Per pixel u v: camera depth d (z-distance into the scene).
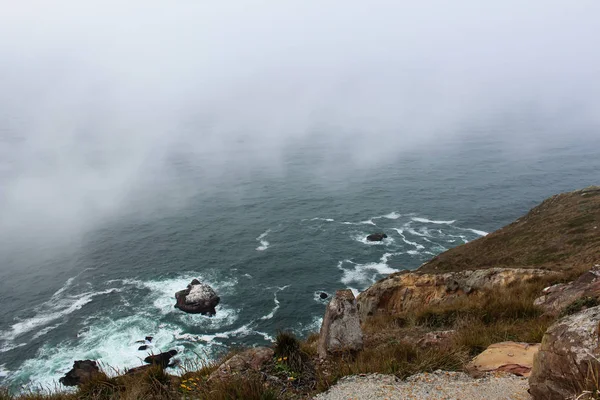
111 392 8.15
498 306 13.73
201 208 111.94
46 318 55.81
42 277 70.81
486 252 48.81
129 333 50.97
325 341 8.80
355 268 68.44
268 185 138.00
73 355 46.91
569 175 132.62
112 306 58.34
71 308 58.50
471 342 8.90
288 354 8.35
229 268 70.00
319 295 59.31
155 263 74.06
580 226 43.12
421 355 7.72
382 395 6.23
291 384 7.49
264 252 76.75
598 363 3.86
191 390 7.20
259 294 60.12
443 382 6.41
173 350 46.47
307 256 73.81
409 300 31.47
